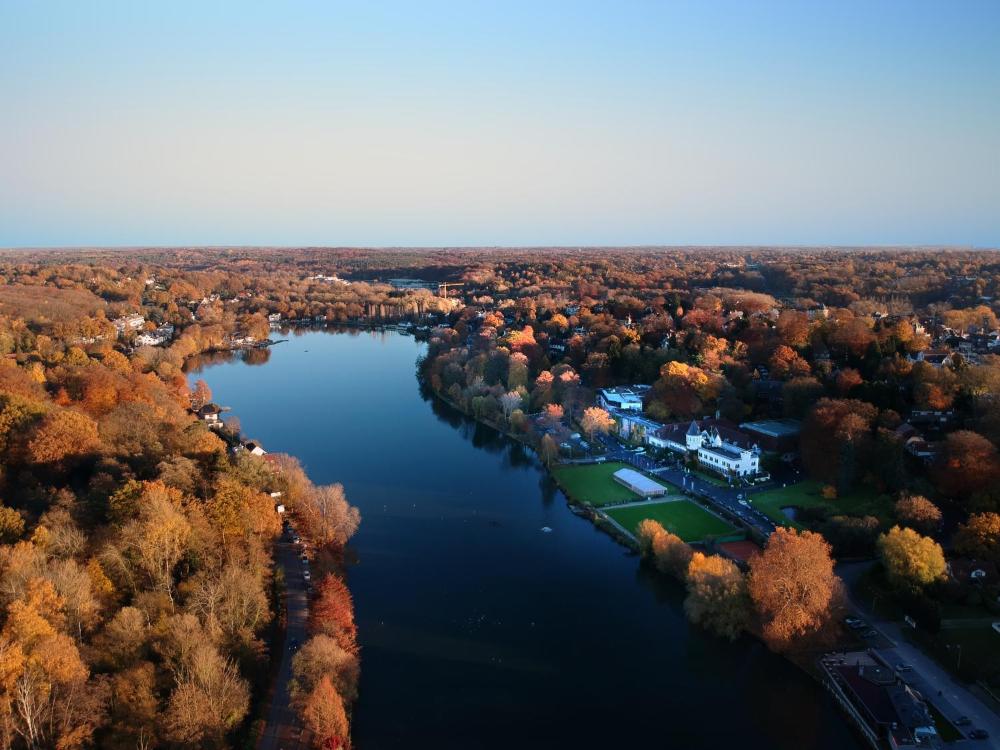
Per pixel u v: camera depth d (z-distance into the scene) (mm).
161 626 136625
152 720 119062
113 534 158000
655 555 196500
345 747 127875
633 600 183750
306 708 128125
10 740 106625
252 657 142625
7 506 175125
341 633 153375
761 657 158375
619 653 162250
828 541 194375
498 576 194750
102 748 116125
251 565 163375
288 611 165375
